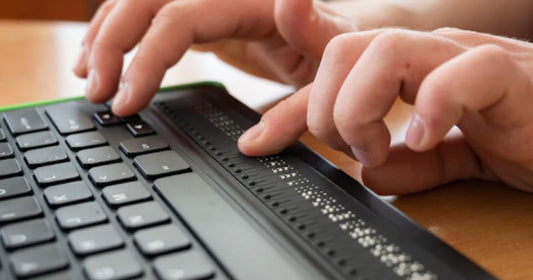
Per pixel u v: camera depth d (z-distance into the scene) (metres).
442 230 0.31
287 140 0.34
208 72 0.63
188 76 0.61
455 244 0.30
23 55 0.66
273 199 0.29
